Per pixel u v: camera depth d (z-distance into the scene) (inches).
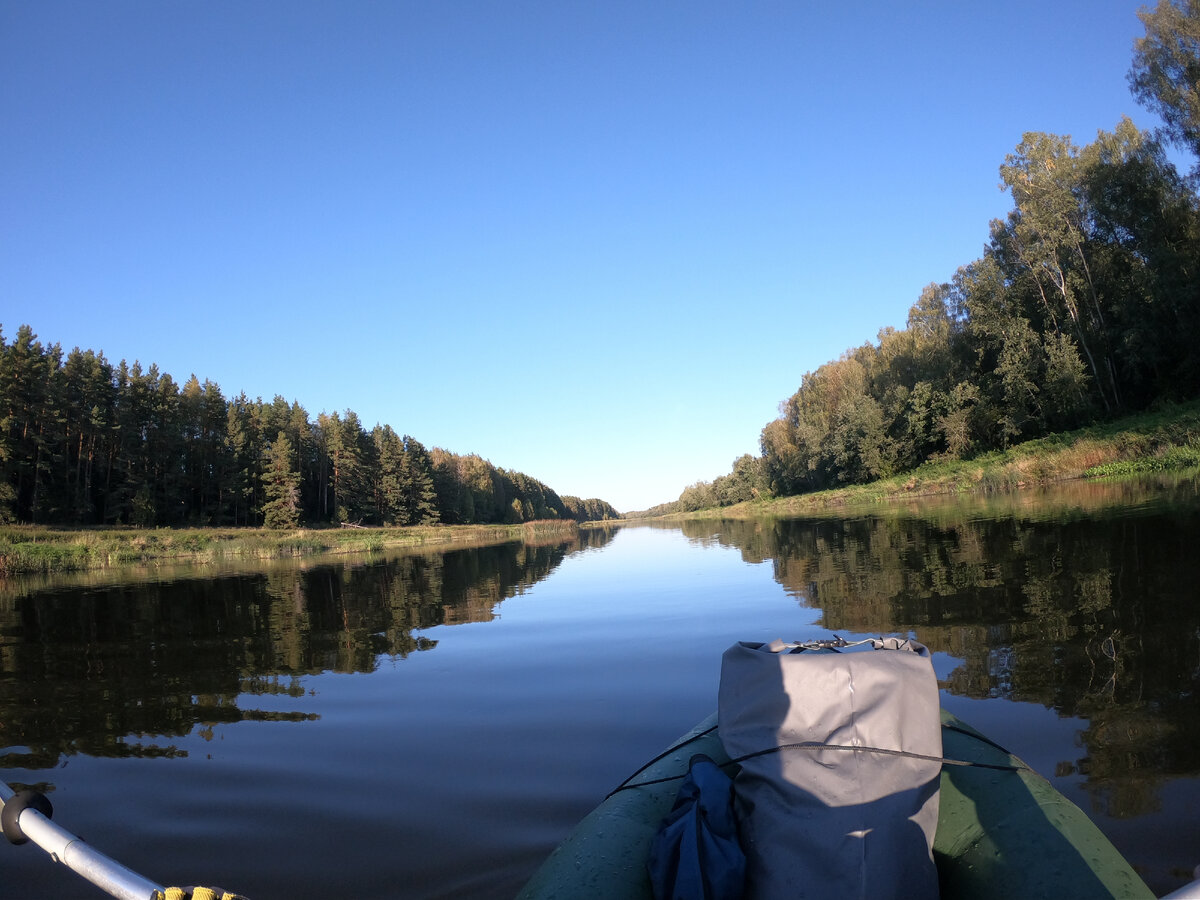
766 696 92.1
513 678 224.4
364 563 817.5
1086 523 434.9
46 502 1784.0
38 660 283.0
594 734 168.2
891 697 87.9
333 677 237.9
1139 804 110.9
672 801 99.2
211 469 2322.8
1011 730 142.9
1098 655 181.9
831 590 331.6
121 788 148.7
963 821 89.0
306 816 132.6
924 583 314.3
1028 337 1289.4
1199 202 1205.7
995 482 1040.8
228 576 657.6
